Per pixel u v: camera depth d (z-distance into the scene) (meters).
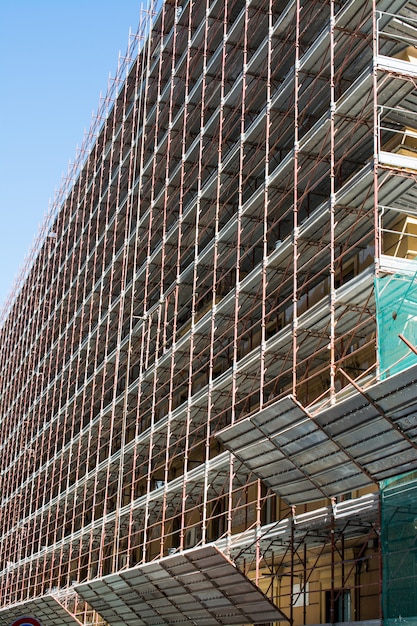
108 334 59.03
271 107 37.75
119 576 39.50
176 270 51.84
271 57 39.53
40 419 74.19
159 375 48.72
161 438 47.22
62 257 76.44
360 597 29.91
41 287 80.94
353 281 28.48
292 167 35.56
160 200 51.22
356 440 24.23
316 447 25.94
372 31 31.36
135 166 56.94
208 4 46.22
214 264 41.41
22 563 68.81
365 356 31.92
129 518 48.28
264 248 35.81
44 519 69.94
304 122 38.78
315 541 31.17
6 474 85.44
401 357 24.75
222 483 40.62
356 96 30.94
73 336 64.94
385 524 24.50
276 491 30.52
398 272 27.41
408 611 23.12
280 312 40.88
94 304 64.06
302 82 36.16
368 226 32.31
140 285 54.22
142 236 55.19
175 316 45.91
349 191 30.05
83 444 61.47
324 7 35.97
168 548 48.84
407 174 28.58
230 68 44.91
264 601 30.05
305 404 35.06
